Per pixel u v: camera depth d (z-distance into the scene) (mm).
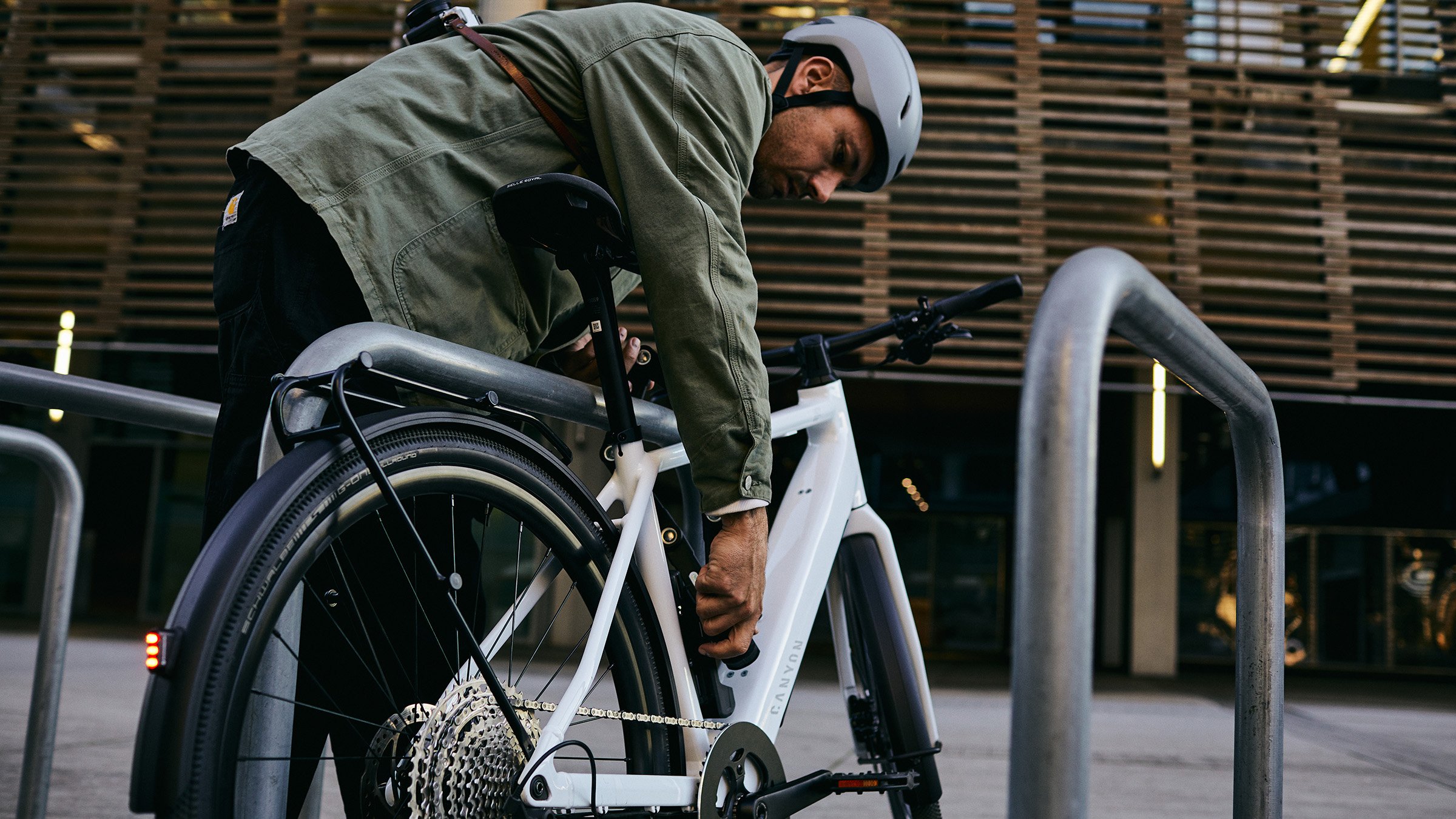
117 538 14547
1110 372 12492
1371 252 8047
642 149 1160
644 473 1205
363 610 1192
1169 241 7961
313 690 1202
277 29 7914
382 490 909
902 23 7953
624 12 1266
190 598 797
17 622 12570
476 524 1282
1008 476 14602
